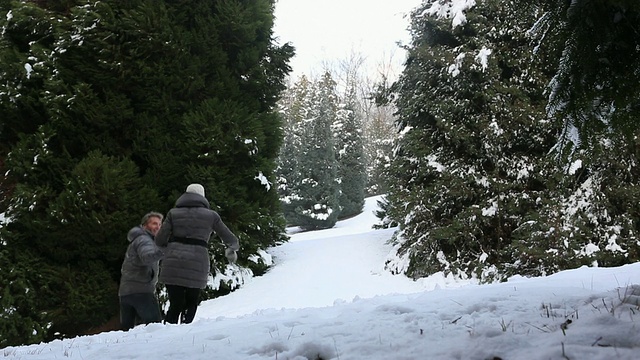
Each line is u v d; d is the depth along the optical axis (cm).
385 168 1145
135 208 825
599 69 267
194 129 899
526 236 888
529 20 338
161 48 895
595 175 905
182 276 499
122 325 508
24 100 834
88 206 789
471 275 948
